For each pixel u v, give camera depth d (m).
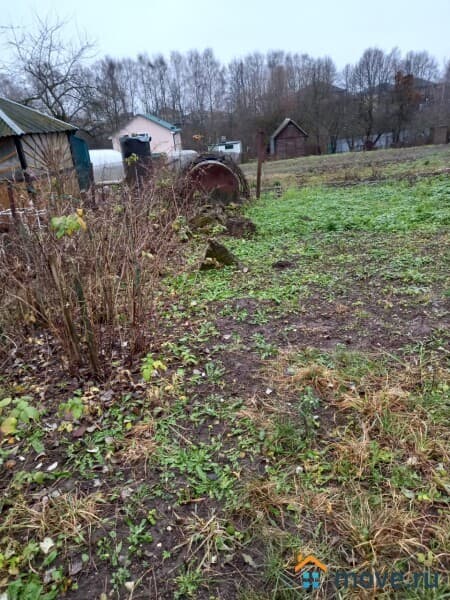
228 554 1.86
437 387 2.85
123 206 4.74
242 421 2.68
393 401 2.70
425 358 3.22
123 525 2.03
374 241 6.77
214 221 7.76
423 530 1.89
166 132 33.47
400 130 39.62
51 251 3.32
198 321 4.13
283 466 2.31
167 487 2.23
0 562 1.83
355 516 1.97
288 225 8.02
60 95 24.17
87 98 25.06
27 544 1.95
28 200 4.72
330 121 40.16
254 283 5.12
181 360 3.43
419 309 4.12
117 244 3.79
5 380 3.31
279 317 4.15
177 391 3.02
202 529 1.97
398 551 1.81
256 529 1.95
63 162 7.21
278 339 3.70
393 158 23.20
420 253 5.90
